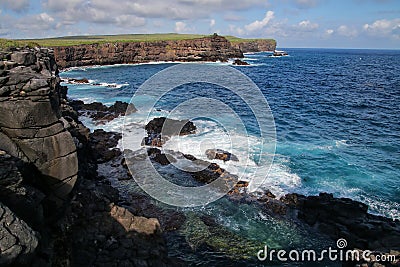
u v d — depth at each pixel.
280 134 26.62
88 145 20.61
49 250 9.17
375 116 34.00
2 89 9.55
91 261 10.41
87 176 17.41
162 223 14.09
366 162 21.08
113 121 29.02
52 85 10.76
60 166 10.86
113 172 19.12
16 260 6.87
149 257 10.98
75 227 11.61
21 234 7.13
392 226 13.52
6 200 8.43
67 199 11.69
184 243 12.98
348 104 40.38
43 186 10.73
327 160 21.12
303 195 16.20
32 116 10.02
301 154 21.98
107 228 11.93
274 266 11.96
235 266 11.90
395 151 23.27
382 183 18.17
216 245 12.96
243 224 14.28
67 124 15.19
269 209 15.38
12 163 8.78
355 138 26.22
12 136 10.01
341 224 14.01
